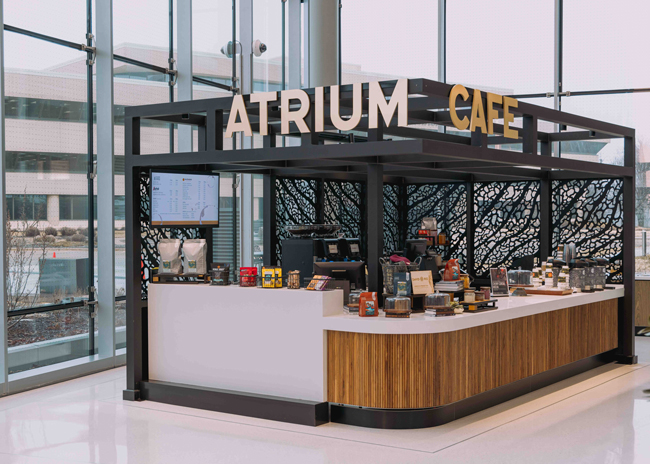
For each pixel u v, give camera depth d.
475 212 11.03
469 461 5.22
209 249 8.01
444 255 11.38
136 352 7.12
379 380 5.98
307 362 6.29
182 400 6.88
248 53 11.42
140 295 7.18
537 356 7.47
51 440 5.80
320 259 8.23
